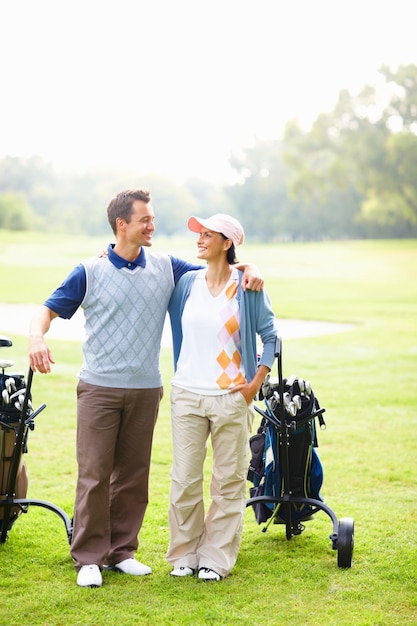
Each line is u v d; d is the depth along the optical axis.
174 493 4.48
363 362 12.98
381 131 88.94
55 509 4.88
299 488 4.91
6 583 4.29
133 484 4.60
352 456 7.29
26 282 32.06
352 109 90.56
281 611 3.99
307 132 93.75
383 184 86.31
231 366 4.40
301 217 101.25
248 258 52.09
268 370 4.42
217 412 4.36
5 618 3.87
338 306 23.98
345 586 4.32
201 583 4.34
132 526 4.61
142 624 3.83
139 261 4.45
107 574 4.47
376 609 4.03
